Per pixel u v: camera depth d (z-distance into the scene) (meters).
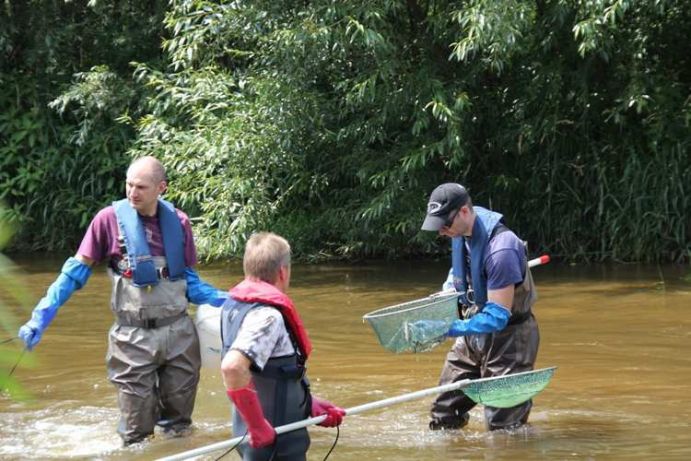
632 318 11.06
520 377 6.23
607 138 15.87
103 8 19.64
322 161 16.30
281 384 4.81
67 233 19.20
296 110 15.29
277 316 4.70
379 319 6.20
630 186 15.45
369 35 13.73
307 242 16.50
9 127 19.20
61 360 9.55
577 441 6.55
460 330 6.32
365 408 5.37
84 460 6.41
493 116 15.99
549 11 14.58
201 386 8.62
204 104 16.59
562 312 11.53
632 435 6.69
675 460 6.04
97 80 18.05
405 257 16.62
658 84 15.21
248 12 15.10
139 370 6.72
